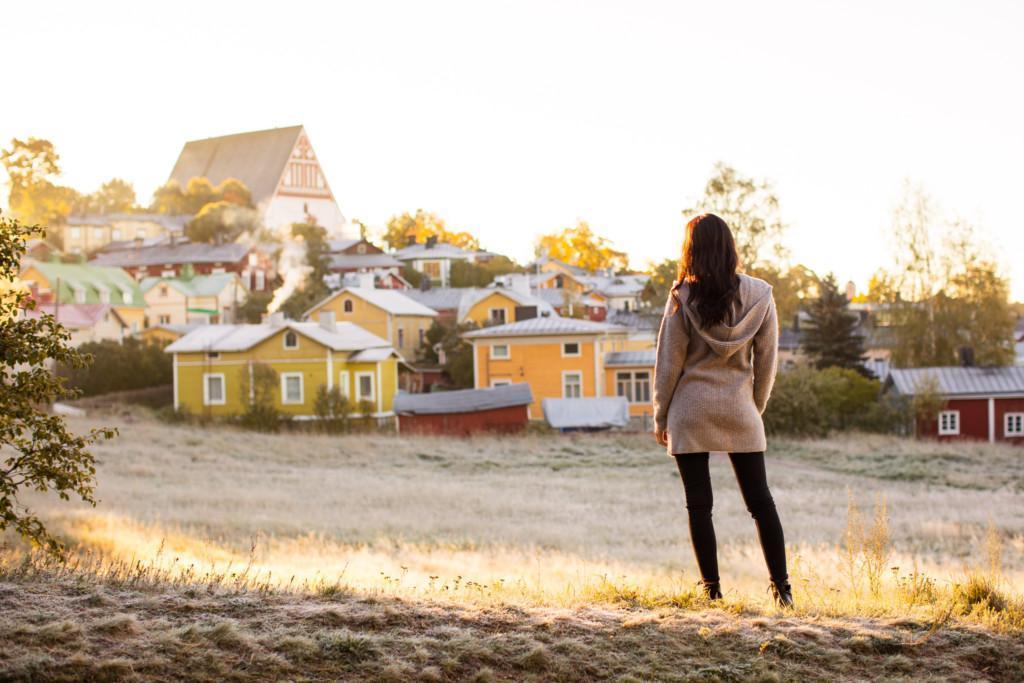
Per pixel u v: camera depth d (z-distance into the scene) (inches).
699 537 250.7
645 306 3508.9
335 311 3144.7
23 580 246.7
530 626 212.1
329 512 1170.6
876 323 2960.1
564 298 3732.8
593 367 2429.9
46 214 5723.4
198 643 191.6
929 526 1034.1
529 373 2453.2
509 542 951.0
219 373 2433.6
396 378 2593.5
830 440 2113.7
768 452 1987.0
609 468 1802.4
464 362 2805.1
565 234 5733.3
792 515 1179.3
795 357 3065.9
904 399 2268.7
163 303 4165.8
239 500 1232.2
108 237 5880.9
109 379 2748.5
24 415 265.7
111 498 1170.6
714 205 2677.2
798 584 301.1
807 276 3282.5
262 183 6668.3
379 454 1952.5
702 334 238.7
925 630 215.3
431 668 186.2
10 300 280.5
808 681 189.5
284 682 179.5
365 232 6382.9
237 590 248.1
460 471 1782.7
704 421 241.8
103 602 220.7
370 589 260.2
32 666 175.9
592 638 206.1
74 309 3580.2
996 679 193.8
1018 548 902.4
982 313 2711.6
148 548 722.8
